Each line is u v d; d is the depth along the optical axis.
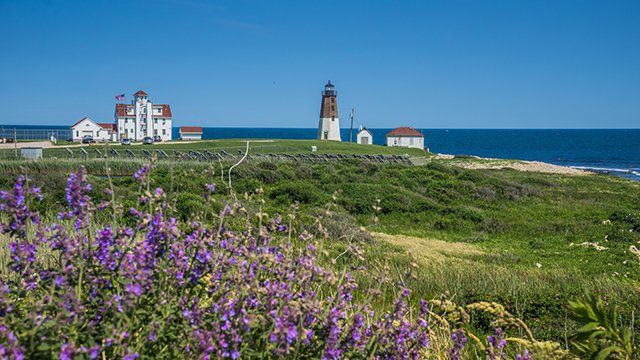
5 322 2.16
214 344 2.25
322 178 34.88
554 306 8.59
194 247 2.74
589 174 61.34
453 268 13.09
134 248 2.50
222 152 54.38
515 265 16.30
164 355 2.37
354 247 3.11
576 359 3.00
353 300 3.79
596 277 13.84
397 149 91.50
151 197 2.62
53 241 2.49
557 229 24.89
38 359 2.07
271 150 73.25
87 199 2.56
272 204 26.58
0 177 17.12
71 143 83.75
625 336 2.64
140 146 71.69
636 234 22.92
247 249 2.82
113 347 2.28
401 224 25.81
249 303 2.56
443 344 3.66
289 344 2.34
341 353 2.63
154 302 2.41
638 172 77.19
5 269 3.43
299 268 2.83
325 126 106.44
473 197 34.00
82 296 2.54
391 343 2.77
